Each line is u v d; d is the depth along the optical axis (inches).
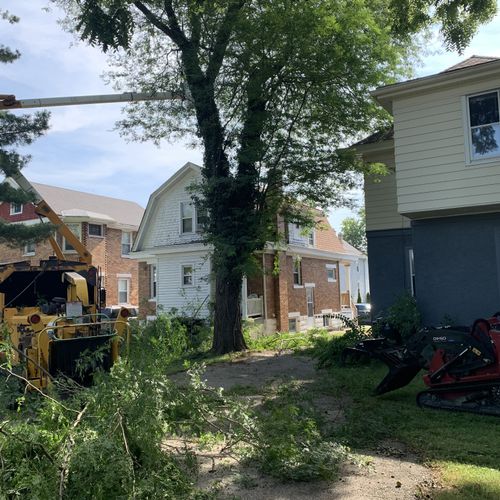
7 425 149.3
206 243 588.7
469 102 445.1
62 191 1269.7
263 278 906.7
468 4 324.5
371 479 181.3
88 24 359.9
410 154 466.9
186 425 184.5
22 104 496.7
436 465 193.3
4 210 1195.3
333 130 566.3
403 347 312.7
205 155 586.9
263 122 543.8
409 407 284.2
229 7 510.6
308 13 486.6
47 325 309.4
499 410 259.8
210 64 539.2
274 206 599.8
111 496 141.6
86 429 155.3
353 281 1795.0
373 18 541.6
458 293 458.3
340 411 276.2
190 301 900.0
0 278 392.2
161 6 547.8
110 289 1206.3
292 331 987.3
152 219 988.6
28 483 129.3
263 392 328.8
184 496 155.9
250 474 187.6
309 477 180.2
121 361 182.5
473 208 444.1
